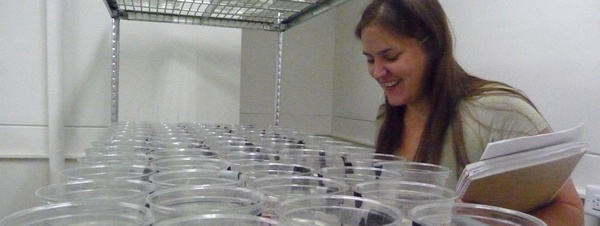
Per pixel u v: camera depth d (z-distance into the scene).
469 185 0.44
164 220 0.35
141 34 1.33
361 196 0.44
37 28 1.27
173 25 1.35
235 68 1.42
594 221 0.92
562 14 0.94
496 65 1.11
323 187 0.49
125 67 1.32
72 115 1.30
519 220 0.39
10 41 1.25
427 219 0.38
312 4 1.09
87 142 1.32
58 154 1.26
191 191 0.44
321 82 1.96
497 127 0.93
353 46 1.78
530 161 0.47
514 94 0.95
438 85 0.97
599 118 0.87
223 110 1.42
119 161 0.60
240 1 1.11
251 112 1.83
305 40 1.90
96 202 0.39
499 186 0.46
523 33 1.03
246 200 0.43
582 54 0.90
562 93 0.95
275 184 0.50
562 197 0.64
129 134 0.90
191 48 1.37
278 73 1.35
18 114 1.28
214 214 0.36
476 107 0.97
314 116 1.96
